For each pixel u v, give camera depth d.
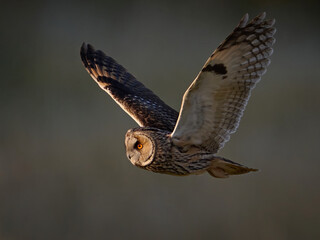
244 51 14.94
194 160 15.12
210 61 14.91
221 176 15.19
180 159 15.11
